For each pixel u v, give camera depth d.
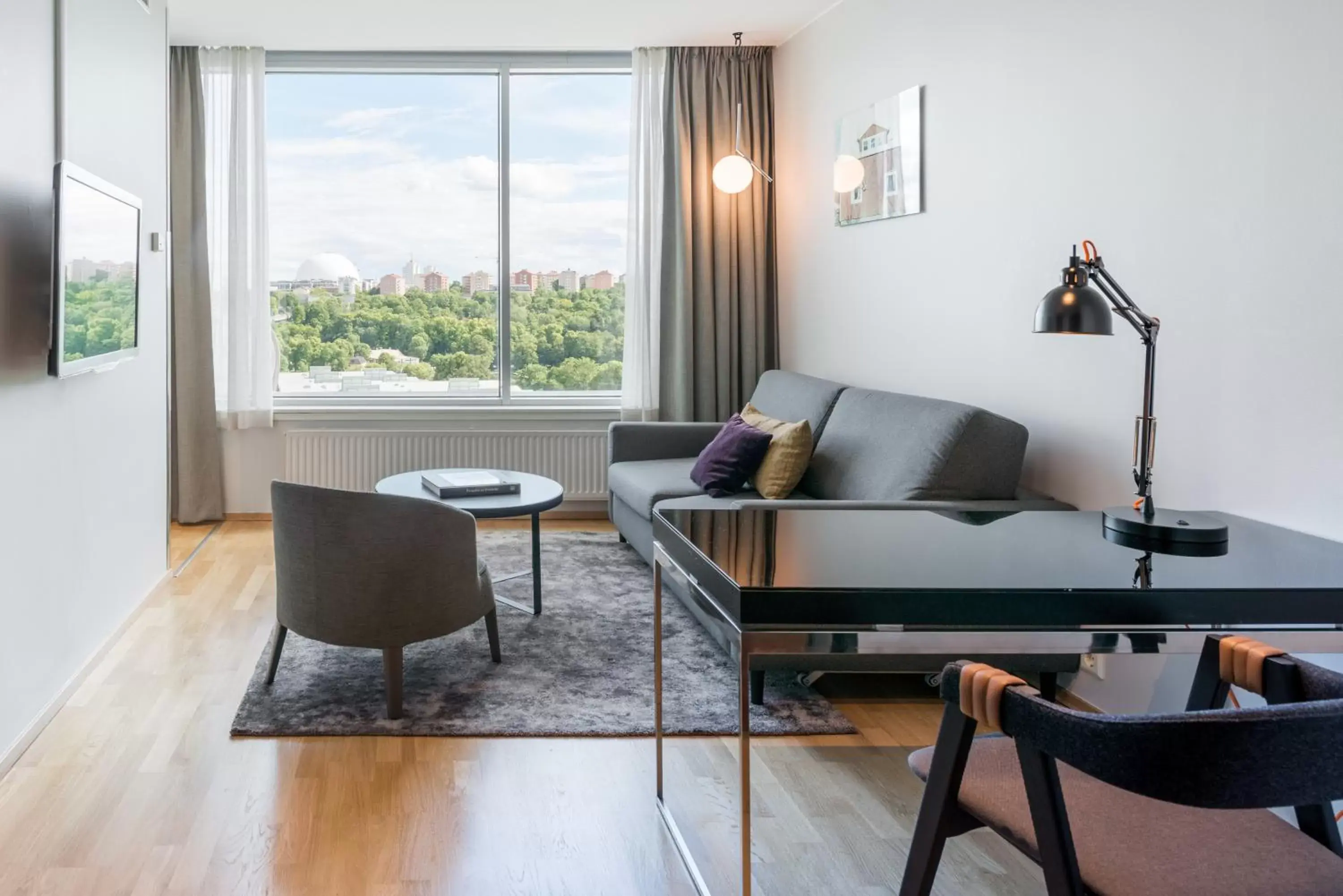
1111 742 1.12
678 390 5.81
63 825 2.31
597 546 5.26
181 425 5.60
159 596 4.23
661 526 2.25
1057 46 3.20
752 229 5.77
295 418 5.80
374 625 2.91
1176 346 2.71
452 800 2.47
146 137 3.96
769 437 4.17
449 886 2.09
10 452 2.65
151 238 4.07
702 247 5.73
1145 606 1.62
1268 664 1.49
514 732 2.87
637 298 5.82
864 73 4.61
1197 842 1.36
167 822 2.33
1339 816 2.05
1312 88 2.26
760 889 2.08
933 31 3.97
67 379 3.10
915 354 4.20
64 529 3.07
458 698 3.12
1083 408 3.12
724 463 4.20
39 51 2.85
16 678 2.69
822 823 2.37
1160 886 1.26
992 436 3.25
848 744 2.82
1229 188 2.51
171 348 5.60
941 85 3.93
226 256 5.61
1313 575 1.74
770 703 3.11
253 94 5.56
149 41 4.02
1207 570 1.78
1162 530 2.06
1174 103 2.70
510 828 2.33
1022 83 3.40
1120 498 2.95
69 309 2.78
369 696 3.14
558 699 3.13
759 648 1.61
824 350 5.16
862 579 1.67
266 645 3.63
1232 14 2.48
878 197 4.48
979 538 2.03
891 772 2.65
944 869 2.16
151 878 2.09
